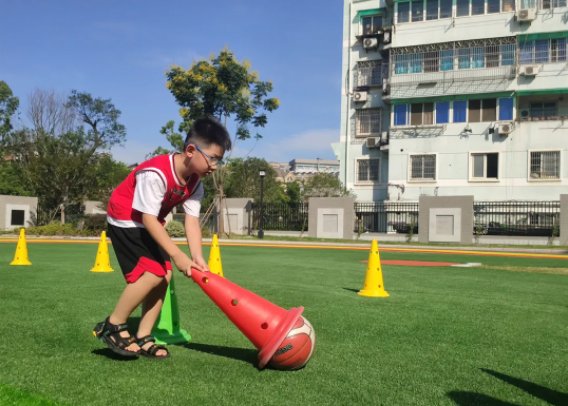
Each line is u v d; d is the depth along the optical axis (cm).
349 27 3394
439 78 2944
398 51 3038
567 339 412
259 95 2938
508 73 2819
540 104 3003
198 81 2820
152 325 330
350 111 3362
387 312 520
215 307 520
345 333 412
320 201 2658
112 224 312
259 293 643
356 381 283
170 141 2955
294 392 261
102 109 3866
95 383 266
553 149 2736
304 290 681
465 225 2325
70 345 348
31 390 252
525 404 254
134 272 307
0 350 330
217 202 2902
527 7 2830
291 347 291
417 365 321
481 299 637
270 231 2898
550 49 2802
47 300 548
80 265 995
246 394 255
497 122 2845
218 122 316
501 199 2823
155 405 236
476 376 301
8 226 2978
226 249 1816
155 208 302
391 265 1201
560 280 898
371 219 3009
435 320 482
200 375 285
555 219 2334
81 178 3312
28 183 3409
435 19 2997
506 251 1986
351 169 3347
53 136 3375
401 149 3039
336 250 1861
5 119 4241
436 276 934
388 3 3184
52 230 2744
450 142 2942
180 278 786
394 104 3077
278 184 4675
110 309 496
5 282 705
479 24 2912
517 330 444
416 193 2992
